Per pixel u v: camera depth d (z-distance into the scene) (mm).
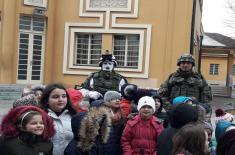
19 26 19344
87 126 4430
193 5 18625
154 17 18562
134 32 18750
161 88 7078
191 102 5660
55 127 4469
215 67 48562
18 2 19156
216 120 6738
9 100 17688
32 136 3863
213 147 5250
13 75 19203
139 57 18656
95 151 4531
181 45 18281
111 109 5504
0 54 18750
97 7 19312
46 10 19828
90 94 6629
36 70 19984
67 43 19766
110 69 8453
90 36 19625
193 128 3531
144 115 5574
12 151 3758
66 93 4723
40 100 4703
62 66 19828
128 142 5516
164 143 4340
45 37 20062
